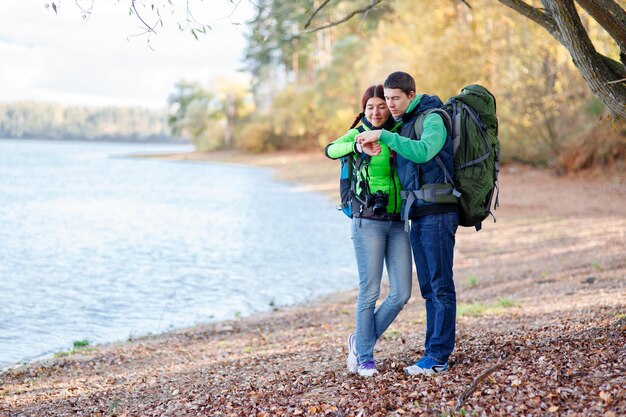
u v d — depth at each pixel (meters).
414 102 4.59
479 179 4.47
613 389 3.89
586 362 4.46
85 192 35.22
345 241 18.00
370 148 4.38
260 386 5.25
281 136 70.00
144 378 6.29
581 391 3.97
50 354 8.18
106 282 12.86
